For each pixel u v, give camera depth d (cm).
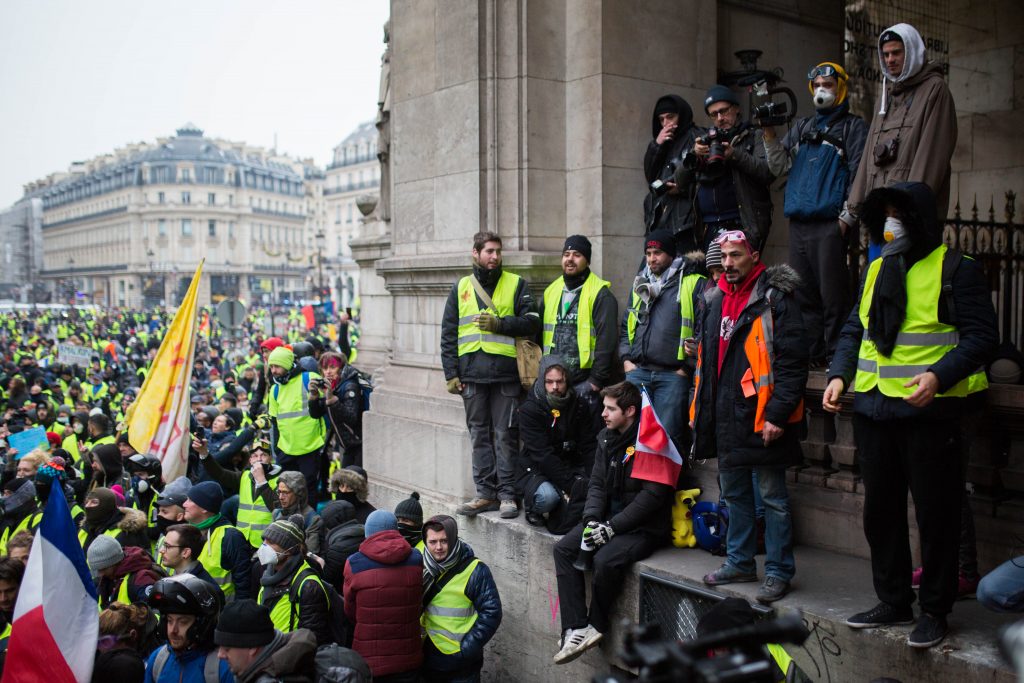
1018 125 826
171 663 450
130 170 13012
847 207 525
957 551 388
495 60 733
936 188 473
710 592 481
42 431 1069
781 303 455
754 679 184
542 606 616
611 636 549
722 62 806
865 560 508
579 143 737
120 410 1592
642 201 742
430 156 791
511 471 673
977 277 377
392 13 841
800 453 461
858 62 813
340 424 857
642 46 740
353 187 11875
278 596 563
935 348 380
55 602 480
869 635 409
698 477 594
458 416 740
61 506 492
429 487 761
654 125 707
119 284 13338
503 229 735
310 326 2612
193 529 589
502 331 651
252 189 13162
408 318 831
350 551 603
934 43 855
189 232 12738
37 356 2956
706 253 606
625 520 533
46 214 16300
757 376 455
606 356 632
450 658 565
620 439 549
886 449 400
